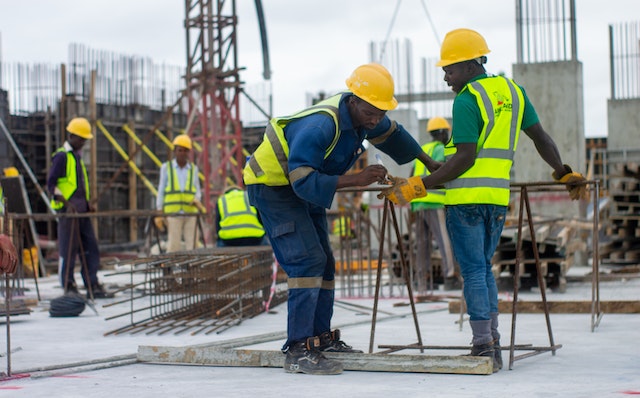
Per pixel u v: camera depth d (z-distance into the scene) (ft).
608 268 51.24
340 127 17.28
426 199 38.47
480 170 17.62
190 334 25.17
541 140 18.72
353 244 66.95
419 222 38.29
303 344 17.80
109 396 15.52
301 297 17.78
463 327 25.80
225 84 74.74
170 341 23.85
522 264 38.24
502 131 17.65
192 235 45.42
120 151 84.69
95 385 16.74
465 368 17.10
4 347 23.06
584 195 19.47
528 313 28.43
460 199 17.65
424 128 81.56
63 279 37.32
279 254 18.08
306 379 16.98
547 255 38.55
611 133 67.92
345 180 16.49
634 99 67.31
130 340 24.31
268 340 22.62
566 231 39.58
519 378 16.58
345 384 16.28
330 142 17.17
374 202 69.31
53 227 82.99
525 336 22.89
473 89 17.56
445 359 17.26
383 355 17.78
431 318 28.76
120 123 87.81
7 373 17.79
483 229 17.92
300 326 17.83
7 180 42.93
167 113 78.84
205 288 29.50
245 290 29.43
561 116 54.39
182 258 27.76
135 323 27.35
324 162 17.65
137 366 19.19
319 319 19.08
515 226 37.14
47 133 83.30
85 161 82.79
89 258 39.11
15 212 43.09
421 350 20.11
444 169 17.19
